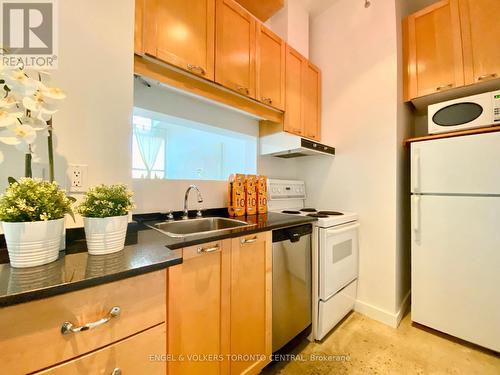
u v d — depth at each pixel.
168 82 1.21
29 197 0.63
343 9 2.11
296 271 1.45
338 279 1.67
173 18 1.16
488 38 1.48
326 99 2.24
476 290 1.42
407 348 1.47
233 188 1.68
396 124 1.75
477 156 1.42
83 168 0.93
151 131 1.69
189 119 1.62
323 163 2.25
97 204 0.74
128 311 0.64
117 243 0.77
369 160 1.91
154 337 0.70
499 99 1.37
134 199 1.38
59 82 0.88
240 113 1.97
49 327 0.52
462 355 1.40
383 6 1.84
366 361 1.37
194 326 0.94
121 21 1.02
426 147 1.62
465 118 1.48
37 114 0.72
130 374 0.65
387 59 1.81
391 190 1.77
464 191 1.46
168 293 0.79
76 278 0.56
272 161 2.28
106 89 0.98
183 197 1.60
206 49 1.30
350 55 2.05
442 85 1.65
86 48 0.94
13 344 0.48
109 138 0.99
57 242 0.68
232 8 1.45
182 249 0.90
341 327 1.71
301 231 1.49
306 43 2.21
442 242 1.55
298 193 2.29
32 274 0.58
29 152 0.72
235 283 1.10
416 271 1.67
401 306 1.81
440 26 1.67
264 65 1.67
